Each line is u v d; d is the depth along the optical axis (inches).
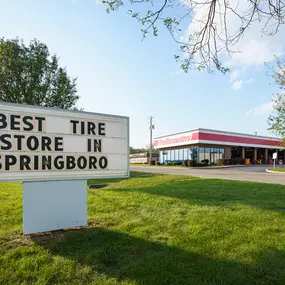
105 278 101.8
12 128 152.8
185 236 148.5
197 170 997.2
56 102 717.9
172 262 115.1
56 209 162.2
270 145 1706.4
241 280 101.6
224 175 702.5
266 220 181.9
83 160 177.8
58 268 108.9
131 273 105.9
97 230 159.8
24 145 155.9
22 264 111.6
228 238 145.3
